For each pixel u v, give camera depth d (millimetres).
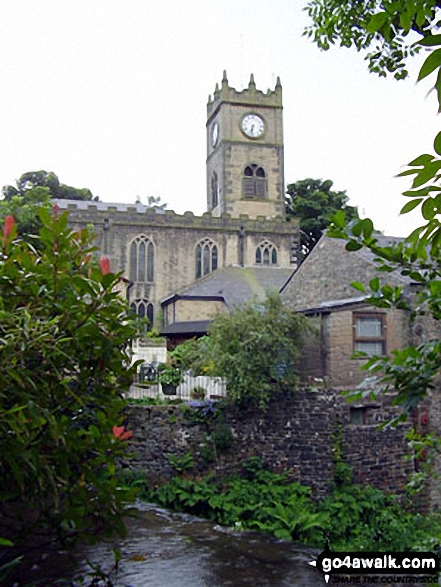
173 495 15734
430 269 4188
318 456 17297
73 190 62750
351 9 6844
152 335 27750
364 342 19172
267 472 17219
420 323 18703
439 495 17016
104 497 5020
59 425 4574
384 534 15359
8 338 4270
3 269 4750
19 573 8359
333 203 57906
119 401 5258
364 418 18297
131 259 46625
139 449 16828
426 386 4234
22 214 22984
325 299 23688
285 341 17734
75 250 5203
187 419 17234
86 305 4922
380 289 4348
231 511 15258
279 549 11547
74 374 5148
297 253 49688
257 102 59031
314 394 17625
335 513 16062
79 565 9180
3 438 4133
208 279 42156
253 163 58344
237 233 48719
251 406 17859
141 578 9133
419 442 5652
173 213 47625
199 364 20094
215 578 9508
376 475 17812
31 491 4820
